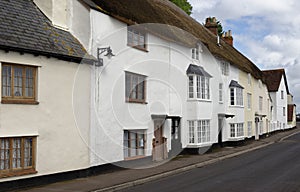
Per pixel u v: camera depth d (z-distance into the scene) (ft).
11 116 37.81
